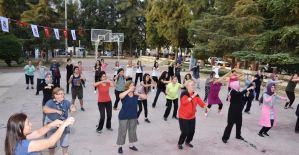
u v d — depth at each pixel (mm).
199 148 8141
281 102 15758
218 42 23797
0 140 8203
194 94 7777
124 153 7555
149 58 49375
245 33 23766
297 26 18797
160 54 55781
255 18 22859
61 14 40156
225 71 29234
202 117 11719
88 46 62000
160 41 45188
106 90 9023
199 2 32031
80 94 11930
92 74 26812
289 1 18672
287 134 9938
